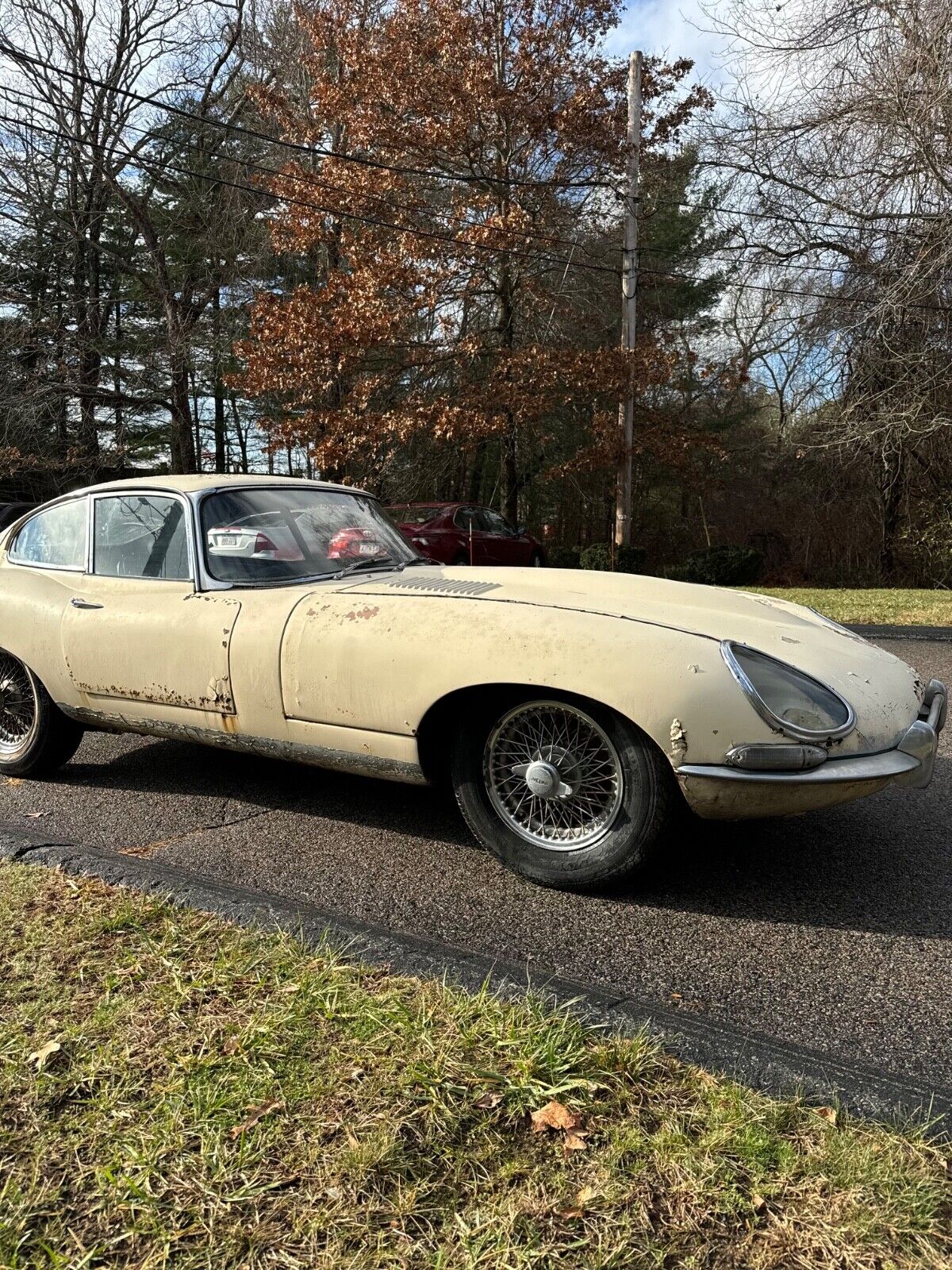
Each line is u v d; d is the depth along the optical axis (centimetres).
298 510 407
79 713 411
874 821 376
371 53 1761
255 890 303
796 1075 192
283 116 1888
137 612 382
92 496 429
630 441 1806
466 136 1734
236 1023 206
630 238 1739
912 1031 221
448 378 2045
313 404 1959
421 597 326
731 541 2830
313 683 327
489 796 314
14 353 2077
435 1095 179
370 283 1661
